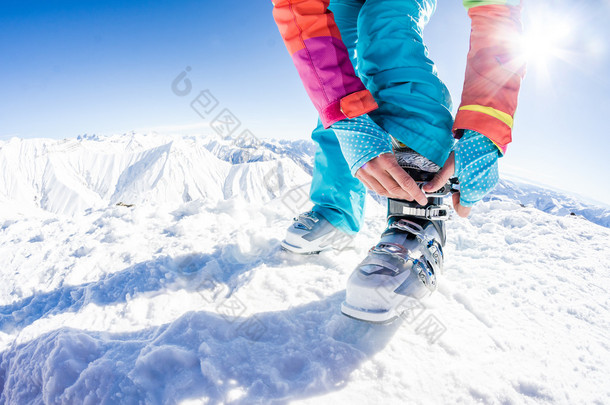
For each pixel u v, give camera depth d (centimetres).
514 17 87
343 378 72
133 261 140
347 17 133
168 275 121
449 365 76
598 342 87
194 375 73
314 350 80
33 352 86
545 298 108
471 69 90
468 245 164
